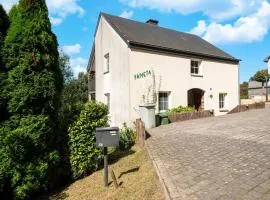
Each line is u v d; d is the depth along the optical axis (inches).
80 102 327.9
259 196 167.0
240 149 285.3
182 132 431.2
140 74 625.0
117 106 666.2
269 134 357.4
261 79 1617.9
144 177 241.0
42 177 267.4
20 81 271.1
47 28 289.6
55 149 287.9
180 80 693.9
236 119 552.7
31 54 274.2
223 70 802.2
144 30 751.7
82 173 308.5
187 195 175.8
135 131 414.6
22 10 280.2
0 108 276.4
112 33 694.5
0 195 258.1
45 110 279.9
